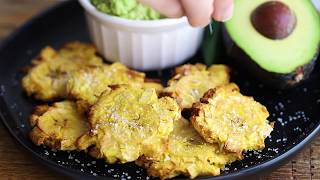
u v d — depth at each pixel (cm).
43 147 33
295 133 34
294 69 35
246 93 37
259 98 36
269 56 35
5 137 35
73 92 35
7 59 40
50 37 43
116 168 31
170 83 35
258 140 32
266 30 35
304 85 37
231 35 36
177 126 33
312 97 36
